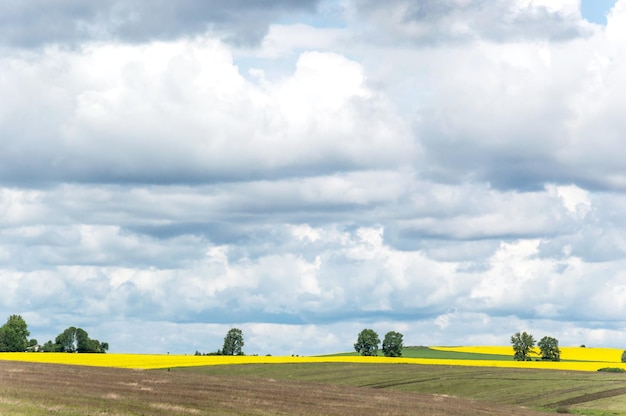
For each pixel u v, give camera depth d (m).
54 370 69.56
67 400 44.47
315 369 105.25
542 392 83.00
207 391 58.91
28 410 38.72
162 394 52.97
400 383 90.75
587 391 83.25
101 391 51.75
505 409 65.69
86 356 120.56
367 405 57.91
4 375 59.38
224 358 121.31
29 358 113.31
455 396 80.75
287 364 111.38
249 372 101.25
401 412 54.75
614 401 76.56
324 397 61.94
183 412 44.06
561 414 67.62
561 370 106.50
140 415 41.09
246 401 52.94
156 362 111.50
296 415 47.50
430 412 56.62
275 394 61.06
